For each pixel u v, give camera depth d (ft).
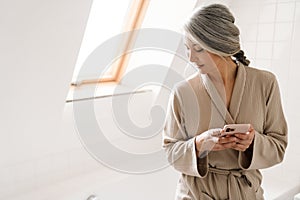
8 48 4.63
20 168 6.32
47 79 5.45
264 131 4.62
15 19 4.35
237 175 4.48
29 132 6.06
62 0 4.55
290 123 7.35
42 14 4.52
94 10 7.43
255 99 4.46
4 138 5.80
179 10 7.36
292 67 7.18
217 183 4.47
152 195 7.65
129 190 7.20
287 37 7.17
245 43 7.90
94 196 6.59
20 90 5.29
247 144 4.15
